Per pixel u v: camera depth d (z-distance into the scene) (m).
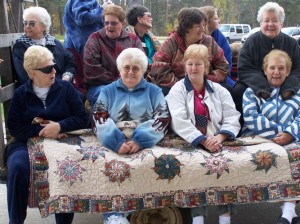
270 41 3.74
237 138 3.29
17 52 3.59
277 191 2.96
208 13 4.43
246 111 3.37
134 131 3.11
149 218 3.08
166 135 3.31
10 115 3.17
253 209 3.84
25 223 3.65
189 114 3.28
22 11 4.25
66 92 3.29
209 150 3.09
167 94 3.51
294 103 3.38
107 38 3.84
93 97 3.60
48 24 3.73
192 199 2.91
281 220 2.93
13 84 3.54
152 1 27.06
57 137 3.19
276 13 3.68
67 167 2.89
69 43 4.20
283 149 3.06
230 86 3.77
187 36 3.65
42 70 3.15
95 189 2.87
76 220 3.71
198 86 3.36
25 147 3.12
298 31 21.30
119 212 2.85
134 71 3.18
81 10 4.10
